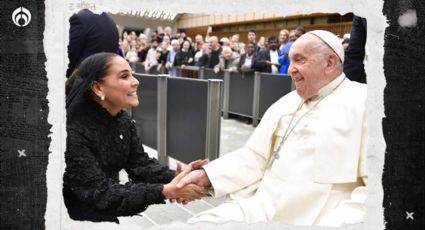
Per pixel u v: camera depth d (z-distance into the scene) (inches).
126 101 57.1
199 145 134.0
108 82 55.4
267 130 69.9
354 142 59.5
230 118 281.3
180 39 367.6
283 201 60.4
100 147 57.1
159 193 55.7
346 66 85.8
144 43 391.9
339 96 63.6
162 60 334.6
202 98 129.9
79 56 88.0
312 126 63.5
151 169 67.1
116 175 62.6
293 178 61.3
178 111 143.7
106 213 54.1
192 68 295.7
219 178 65.2
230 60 274.8
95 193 52.9
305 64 62.8
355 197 55.1
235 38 284.2
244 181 67.2
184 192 59.9
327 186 58.9
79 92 56.0
